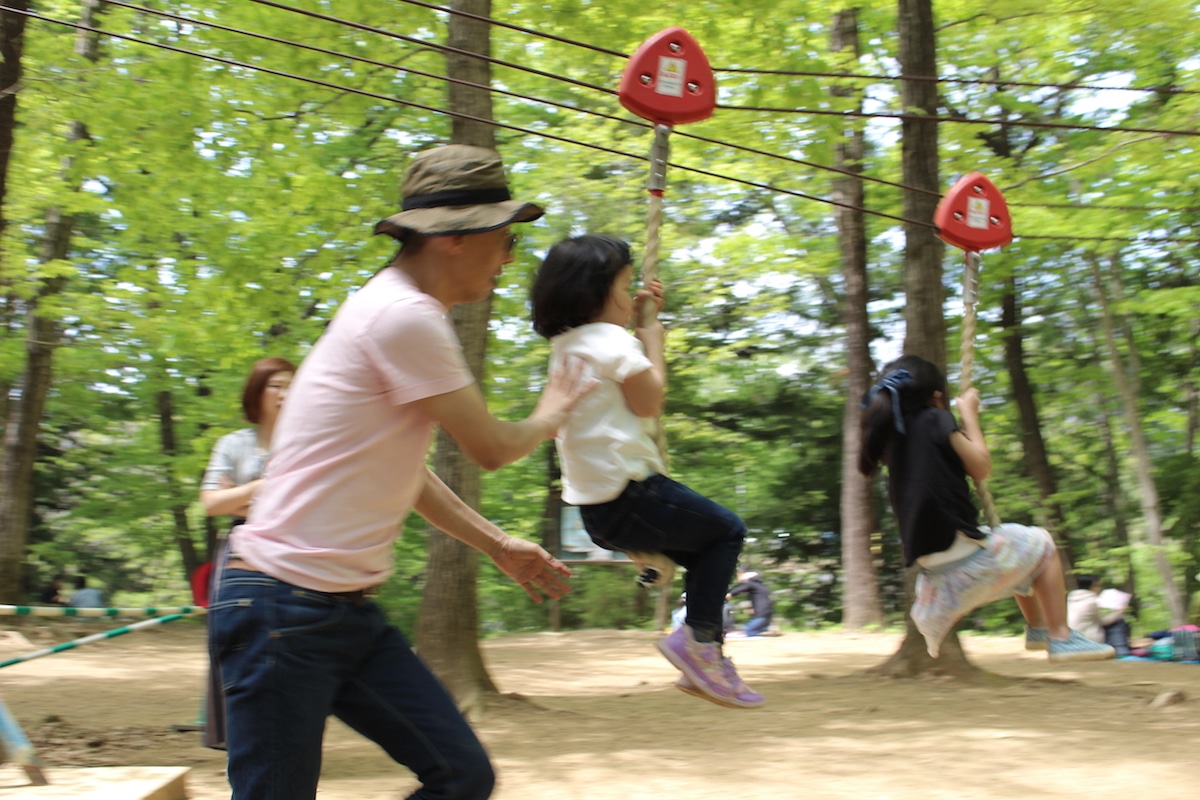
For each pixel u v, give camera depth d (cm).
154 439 1762
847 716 776
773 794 519
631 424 287
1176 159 1046
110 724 729
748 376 2158
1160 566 1666
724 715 791
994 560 418
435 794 239
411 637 1858
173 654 1253
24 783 471
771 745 658
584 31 956
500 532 285
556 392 261
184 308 1070
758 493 2223
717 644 294
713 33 931
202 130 1048
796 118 988
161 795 462
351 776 554
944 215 457
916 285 997
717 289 1744
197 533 2036
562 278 289
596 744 668
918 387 443
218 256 1044
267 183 1035
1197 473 1859
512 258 256
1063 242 1317
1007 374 2002
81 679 992
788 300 1883
